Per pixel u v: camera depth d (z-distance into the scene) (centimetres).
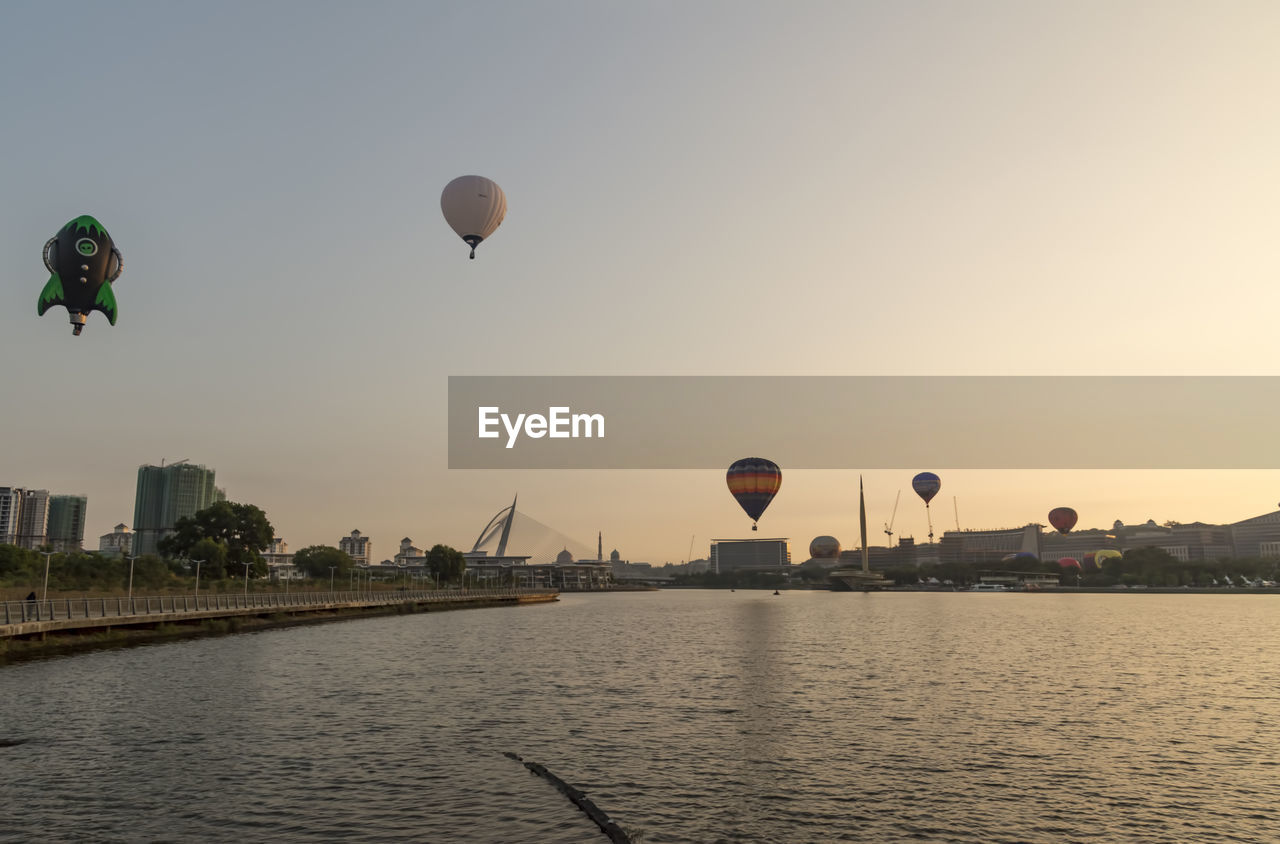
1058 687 5256
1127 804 2742
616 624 12169
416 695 4797
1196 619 13350
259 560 17000
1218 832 2483
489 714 4203
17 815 2528
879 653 7488
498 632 10175
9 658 6184
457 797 2739
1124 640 8988
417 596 16525
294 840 2331
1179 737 3747
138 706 4316
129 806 2620
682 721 4047
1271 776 3088
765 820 2559
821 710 4369
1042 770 3148
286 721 3966
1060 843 2384
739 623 12425
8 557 12562
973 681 5528
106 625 7588
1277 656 7231
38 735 3603
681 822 2536
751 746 3509
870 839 2405
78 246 7256
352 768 3092
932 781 2991
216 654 6831
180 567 16775
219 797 2719
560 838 2364
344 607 13150
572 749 3431
